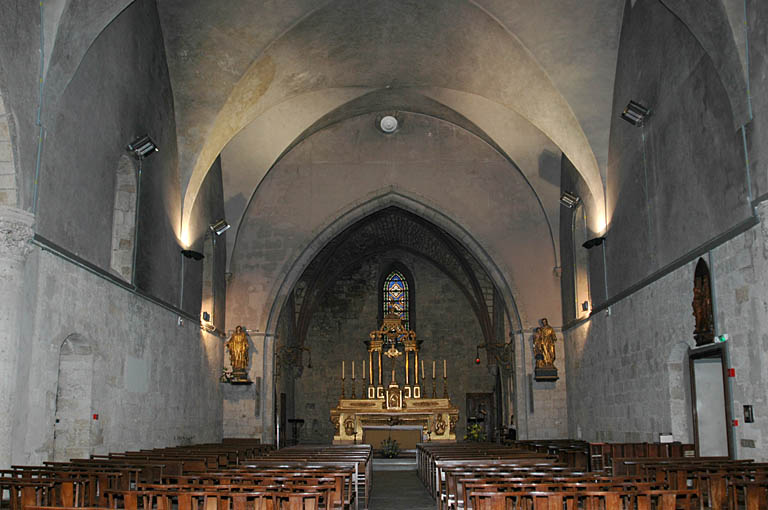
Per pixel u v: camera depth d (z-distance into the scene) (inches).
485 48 769.6
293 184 1035.9
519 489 321.1
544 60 733.3
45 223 457.1
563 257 979.9
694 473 375.9
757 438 450.9
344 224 1035.3
